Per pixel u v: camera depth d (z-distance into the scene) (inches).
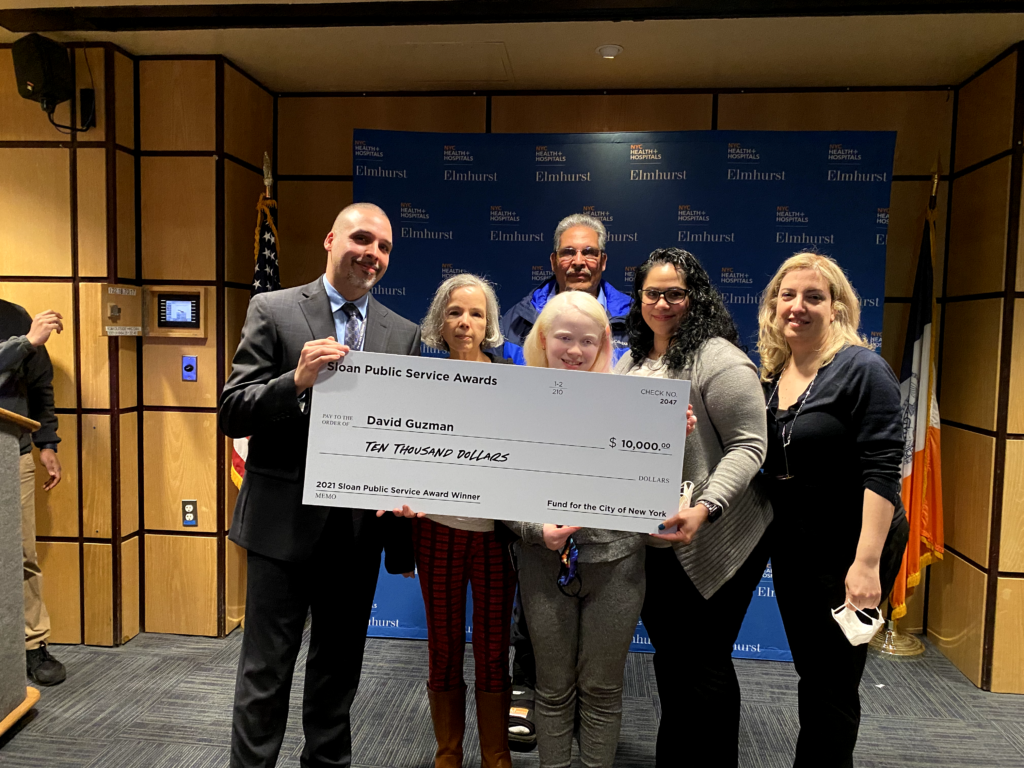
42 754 79.5
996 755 83.4
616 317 97.7
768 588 110.4
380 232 65.7
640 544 60.0
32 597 96.6
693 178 111.5
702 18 93.7
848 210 108.6
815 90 116.8
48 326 95.2
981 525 103.1
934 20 92.4
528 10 93.2
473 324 72.5
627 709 93.5
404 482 58.9
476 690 72.2
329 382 59.0
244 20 96.8
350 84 120.8
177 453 112.3
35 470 107.3
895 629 120.0
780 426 64.7
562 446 57.6
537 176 113.8
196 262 110.3
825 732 64.1
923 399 109.0
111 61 103.9
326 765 69.6
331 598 68.3
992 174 102.7
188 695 93.6
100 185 104.5
